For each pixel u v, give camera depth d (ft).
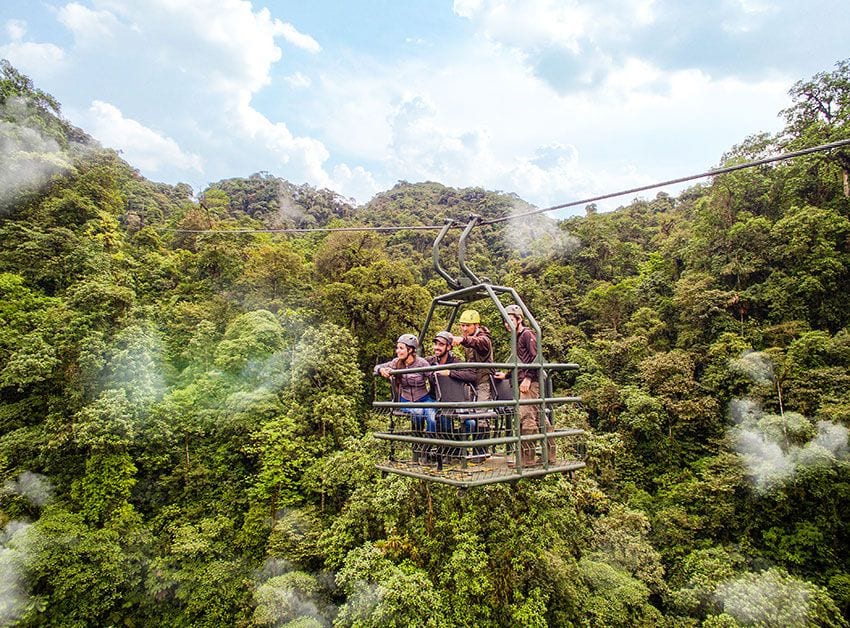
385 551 51.75
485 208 278.46
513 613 46.34
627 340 106.73
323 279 123.65
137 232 144.77
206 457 78.54
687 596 57.67
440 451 14.34
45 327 84.02
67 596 58.49
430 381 16.47
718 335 97.25
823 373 75.15
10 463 72.33
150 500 73.56
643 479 84.89
